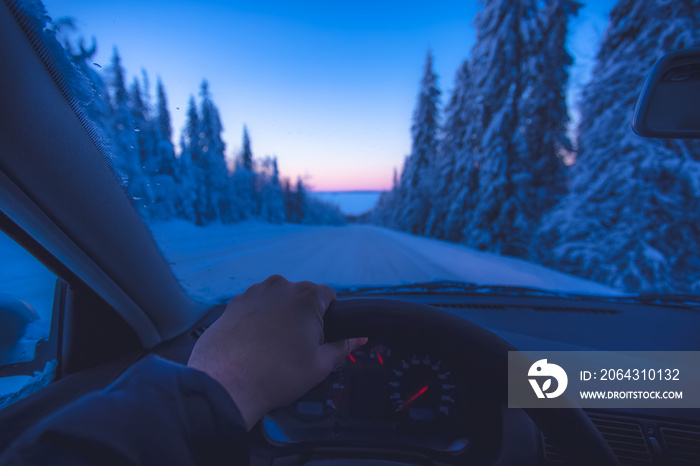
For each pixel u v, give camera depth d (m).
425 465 1.21
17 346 1.03
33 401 0.95
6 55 0.70
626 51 6.66
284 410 1.31
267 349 0.44
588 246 6.38
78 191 0.89
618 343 1.45
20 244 0.91
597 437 0.54
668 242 5.76
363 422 1.29
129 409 0.32
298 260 7.74
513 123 12.30
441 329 0.54
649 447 1.06
